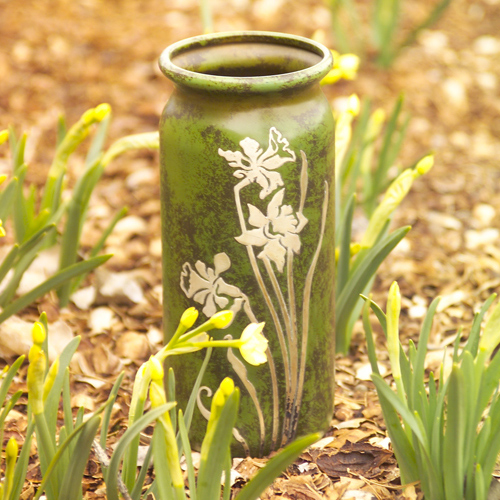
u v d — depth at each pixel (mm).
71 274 1414
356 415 1416
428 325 1295
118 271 1630
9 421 1402
